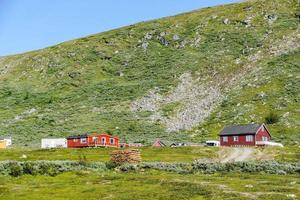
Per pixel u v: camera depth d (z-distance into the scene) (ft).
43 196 189.98
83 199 180.86
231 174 250.78
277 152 388.16
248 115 605.31
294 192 181.98
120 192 191.21
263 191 184.75
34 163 270.46
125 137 584.81
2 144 516.73
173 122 643.04
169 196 177.47
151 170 276.00
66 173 259.60
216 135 567.18
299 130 541.75
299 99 627.05
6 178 246.27
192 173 264.52
